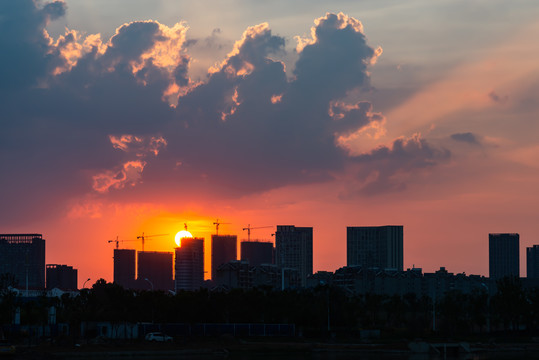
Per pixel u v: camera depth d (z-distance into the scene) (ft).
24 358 595.47
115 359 642.22
